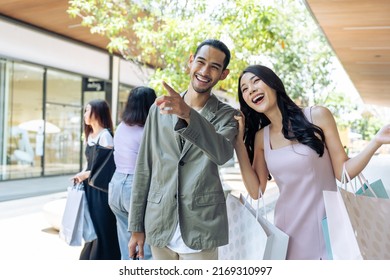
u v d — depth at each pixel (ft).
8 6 29.53
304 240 6.23
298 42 51.31
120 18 24.52
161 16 23.80
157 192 6.33
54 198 27.09
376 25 26.68
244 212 6.45
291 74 52.85
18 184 34.37
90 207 10.80
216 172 6.15
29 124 38.09
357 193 6.31
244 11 21.03
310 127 6.23
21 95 36.73
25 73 36.78
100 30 25.76
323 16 25.04
